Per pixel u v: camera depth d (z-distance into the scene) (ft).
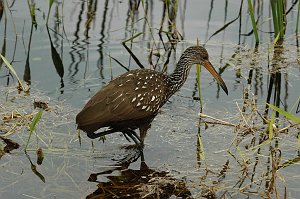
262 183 39.17
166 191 38.24
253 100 47.70
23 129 44.93
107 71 54.24
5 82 51.85
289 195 37.68
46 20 63.05
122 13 66.23
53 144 43.21
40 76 52.95
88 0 68.49
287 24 64.49
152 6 68.33
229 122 47.11
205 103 50.24
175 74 46.34
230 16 65.92
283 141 44.37
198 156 42.50
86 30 61.93
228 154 42.75
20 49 57.41
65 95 50.06
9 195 36.65
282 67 56.54
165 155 42.57
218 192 38.14
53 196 36.78
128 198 37.19
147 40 61.11
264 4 69.10
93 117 39.78
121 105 40.78
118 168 40.63
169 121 47.39
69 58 56.34
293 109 49.24
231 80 54.29
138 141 44.55
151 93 42.57
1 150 42.04
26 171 39.58
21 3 66.90
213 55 58.54
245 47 60.03
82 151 42.52
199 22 64.69
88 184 38.42
